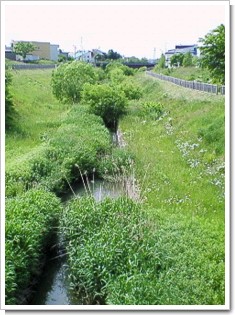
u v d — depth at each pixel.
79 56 69.12
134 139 16.94
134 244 7.35
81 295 7.33
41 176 11.99
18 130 18.11
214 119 16.06
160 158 13.95
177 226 8.28
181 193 10.63
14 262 6.99
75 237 8.32
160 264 6.91
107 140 16.67
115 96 23.41
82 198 9.87
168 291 6.12
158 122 20.38
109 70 53.84
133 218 8.25
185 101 22.14
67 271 8.16
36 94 31.12
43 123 20.23
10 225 7.63
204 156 13.29
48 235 8.76
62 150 13.98
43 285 8.10
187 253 7.22
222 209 9.77
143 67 66.69
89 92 23.50
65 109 27.05
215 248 7.40
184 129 17.33
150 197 10.34
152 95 31.59
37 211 8.73
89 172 13.56
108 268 6.94
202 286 6.30
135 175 12.13
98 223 8.52
